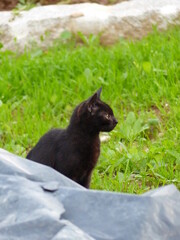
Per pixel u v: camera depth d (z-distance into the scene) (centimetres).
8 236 420
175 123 1041
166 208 452
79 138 845
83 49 1330
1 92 1194
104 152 953
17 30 1419
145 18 1438
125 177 880
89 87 1177
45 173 503
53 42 1409
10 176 478
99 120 854
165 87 1136
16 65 1277
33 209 441
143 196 453
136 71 1205
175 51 1258
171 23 1441
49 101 1152
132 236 430
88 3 1507
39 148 868
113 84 1172
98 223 441
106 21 1427
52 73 1233
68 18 1425
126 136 1009
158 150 927
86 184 874
